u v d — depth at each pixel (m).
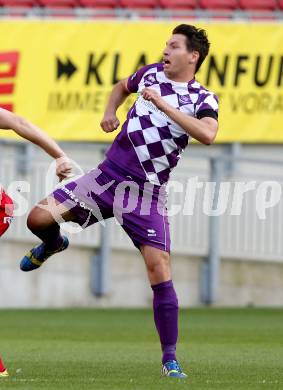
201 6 47.56
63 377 19.70
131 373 20.62
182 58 19.62
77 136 43.06
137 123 19.80
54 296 44.53
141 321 37.91
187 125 18.98
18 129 17.59
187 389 17.69
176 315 19.83
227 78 43.53
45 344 28.36
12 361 23.12
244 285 47.34
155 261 19.81
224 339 30.78
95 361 23.42
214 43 43.50
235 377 20.12
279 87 43.59
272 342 29.84
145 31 43.22
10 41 43.22
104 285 45.22
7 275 43.28
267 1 47.78
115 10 46.16
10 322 36.78
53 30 43.22
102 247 45.12
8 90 43.12
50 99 43.09
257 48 43.62
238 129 43.66
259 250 46.75
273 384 18.88
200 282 46.78
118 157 19.97
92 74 43.19
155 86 19.94
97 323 36.75
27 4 46.41
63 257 44.59
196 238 46.22
